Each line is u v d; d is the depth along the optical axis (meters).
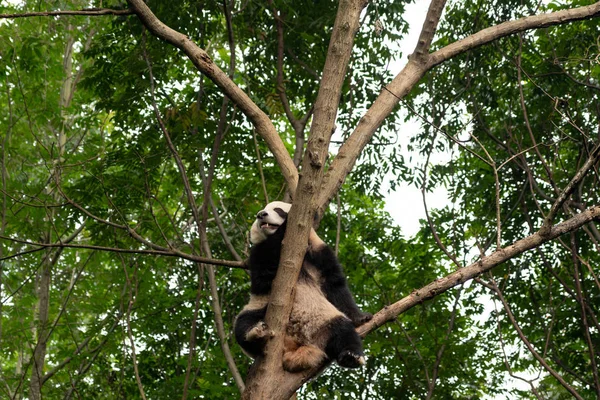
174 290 13.07
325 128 5.23
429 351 11.34
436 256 12.77
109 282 13.52
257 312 6.07
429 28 6.82
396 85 6.64
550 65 11.69
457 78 12.05
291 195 6.08
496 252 5.45
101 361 12.55
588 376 12.11
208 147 11.63
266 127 6.21
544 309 12.36
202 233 9.02
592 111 11.95
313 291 6.07
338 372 11.89
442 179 12.84
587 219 5.45
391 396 11.45
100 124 14.41
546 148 11.42
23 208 12.39
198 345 12.75
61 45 15.29
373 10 11.32
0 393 13.77
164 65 11.47
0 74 12.44
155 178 11.64
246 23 11.33
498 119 12.86
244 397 5.07
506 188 13.20
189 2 11.01
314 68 11.80
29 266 14.10
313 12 11.42
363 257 12.66
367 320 6.03
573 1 12.34
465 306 12.56
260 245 6.39
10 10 14.12
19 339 14.42
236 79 13.06
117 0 11.20
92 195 10.93
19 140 14.53
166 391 11.41
